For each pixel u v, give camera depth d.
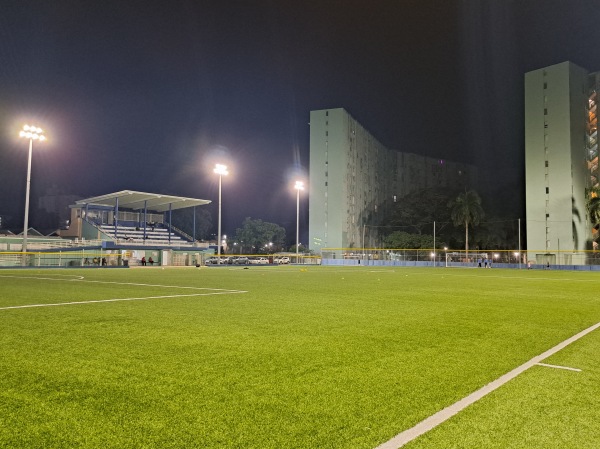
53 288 17.75
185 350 6.59
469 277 31.80
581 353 6.66
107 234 59.00
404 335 7.95
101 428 3.75
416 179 123.56
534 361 6.12
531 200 76.88
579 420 4.03
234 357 6.19
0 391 4.65
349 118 93.12
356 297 15.02
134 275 30.05
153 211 70.94
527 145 77.88
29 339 7.30
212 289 17.84
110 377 5.17
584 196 76.19
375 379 5.18
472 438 3.64
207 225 104.50
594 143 78.81
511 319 10.14
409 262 74.75
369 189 104.69
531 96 77.81
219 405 4.29
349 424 3.88
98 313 10.44
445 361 6.07
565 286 22.56
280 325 8.92
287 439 3.57
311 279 26.47
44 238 57.09
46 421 3.88
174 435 3.63
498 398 4.58
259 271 40.19
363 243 92.81
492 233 91.94
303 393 4.66
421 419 4.01
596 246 77.19
